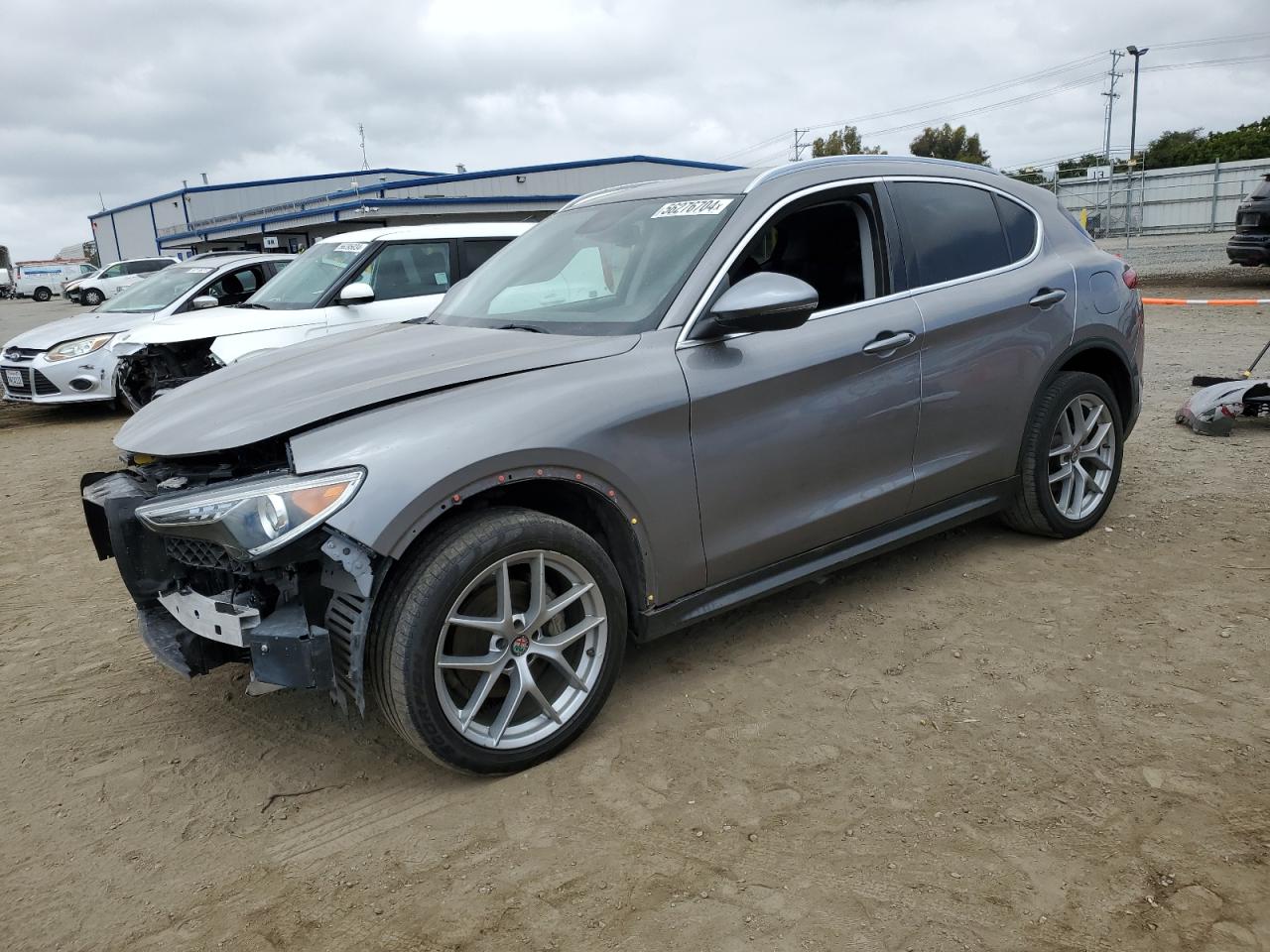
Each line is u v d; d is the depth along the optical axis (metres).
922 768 2.74
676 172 29.12
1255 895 2.16
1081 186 35.19
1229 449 5.90
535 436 2.69
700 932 2.14
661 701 3.21
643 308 3.20
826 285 3.52
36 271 51.09
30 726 3.30
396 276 7.67
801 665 3.41
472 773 2.76
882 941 2.09
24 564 5.12
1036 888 2.22
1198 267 18.83
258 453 2.78
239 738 3.15
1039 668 3.28
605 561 2.88
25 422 10.07
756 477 3.22
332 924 2.25
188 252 34.56
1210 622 3.54
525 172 26.62
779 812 2.57
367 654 2.62
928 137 70.50
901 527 3.79
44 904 2.38
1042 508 4.25
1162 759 2.71
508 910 2.25
